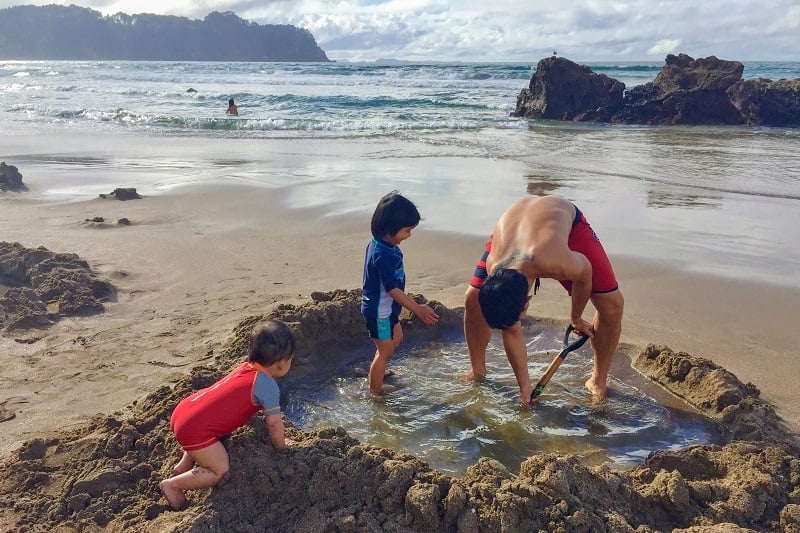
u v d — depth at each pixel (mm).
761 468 3350
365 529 2832
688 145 16281
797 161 13477
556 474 3012
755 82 24250
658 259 7027
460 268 6891
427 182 11016
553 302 6027
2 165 10898
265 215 8938
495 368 4906
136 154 14141
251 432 3355
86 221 8484
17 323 5254
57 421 3936
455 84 40719
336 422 4168
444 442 3924
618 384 4656
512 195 10023
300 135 17781
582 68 25500
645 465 3564
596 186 10766
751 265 6875
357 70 60844
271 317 5148
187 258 7156
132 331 5270
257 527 2914
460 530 2830
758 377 4617
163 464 3369
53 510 3088
